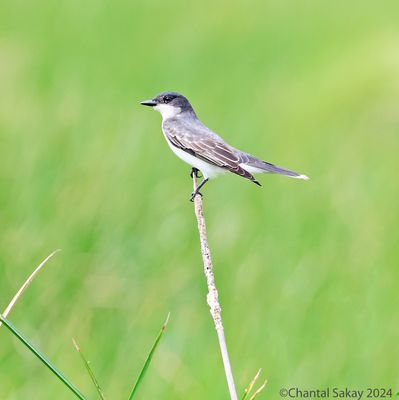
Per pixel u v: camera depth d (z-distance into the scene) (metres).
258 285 11.97
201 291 11.94
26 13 27.19
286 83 23.17
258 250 12.71
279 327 11.23
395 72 22.48
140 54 24.17
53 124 15.48
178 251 12.48
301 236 13.11
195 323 11.41
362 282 12.06
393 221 13.96
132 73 22.12
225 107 19.91
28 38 24.44
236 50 25.42
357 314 11.51
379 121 20.70
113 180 13.64
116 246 12.32
